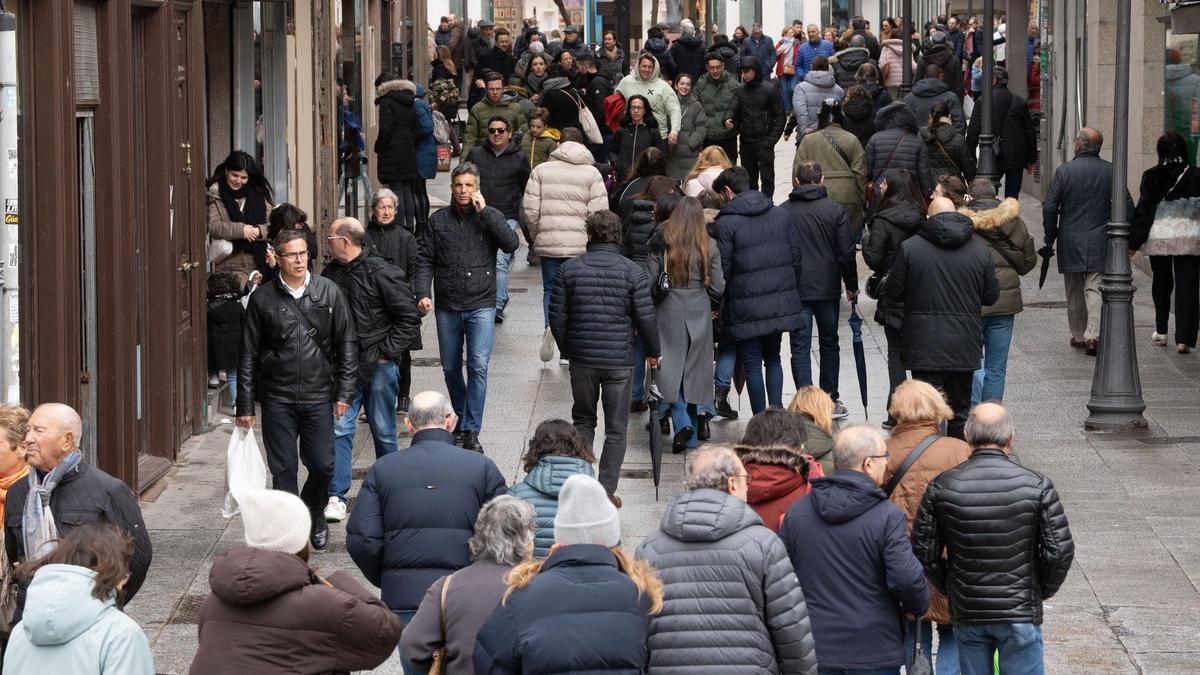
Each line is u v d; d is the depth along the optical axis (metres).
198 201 46.00
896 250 44.06
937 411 28.03
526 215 53.31
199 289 46.16
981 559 25.62
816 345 56.66
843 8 198.25
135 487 39.06
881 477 24.66
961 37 124.00
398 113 71.12
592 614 19.34
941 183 45.03
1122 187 45.72
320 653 20.30
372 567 26.41
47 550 23.39
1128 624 31.36
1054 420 47.16
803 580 24.19
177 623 31.47
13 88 31.06
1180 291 54.72
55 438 24.39
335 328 35.88
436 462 26.39
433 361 56.00
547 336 53.41
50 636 19.38
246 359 35.31
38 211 34.12
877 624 23.98
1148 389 50.47
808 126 77.38
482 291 43.53
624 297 38.56
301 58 59.69
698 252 42.44
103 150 37.72
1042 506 25.58
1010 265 43.56
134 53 41.00
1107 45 80.31
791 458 26.64
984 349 44.28
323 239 61.97
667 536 21.70
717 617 21.27
